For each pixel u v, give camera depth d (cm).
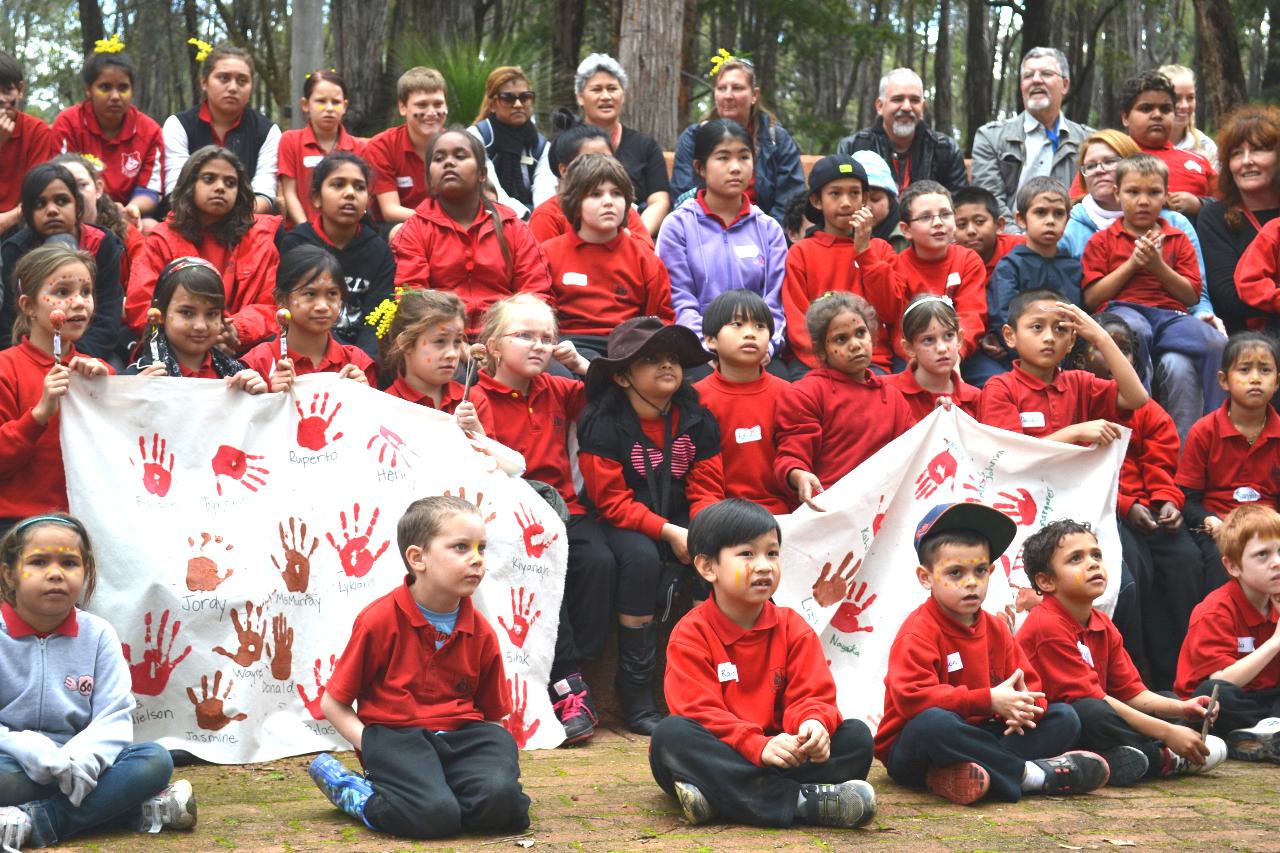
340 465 580
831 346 655
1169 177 898
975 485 641
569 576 618
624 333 634
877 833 436
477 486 588
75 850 405
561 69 1873
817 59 2594
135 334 696
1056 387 685
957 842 422
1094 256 824
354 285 739
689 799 443
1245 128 831
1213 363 781
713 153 789
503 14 2525
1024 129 1038
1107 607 633
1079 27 2717
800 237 893
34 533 437
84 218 711
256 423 573
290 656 559
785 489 643
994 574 640
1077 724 507
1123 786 516
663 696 639
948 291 780
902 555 629
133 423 555
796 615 486
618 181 743
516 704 572
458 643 459
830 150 2530
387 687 453
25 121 853
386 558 577
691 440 633
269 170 920
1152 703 544
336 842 417
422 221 750
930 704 491
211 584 550
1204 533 694
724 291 718
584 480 631
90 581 455
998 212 858
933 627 507
